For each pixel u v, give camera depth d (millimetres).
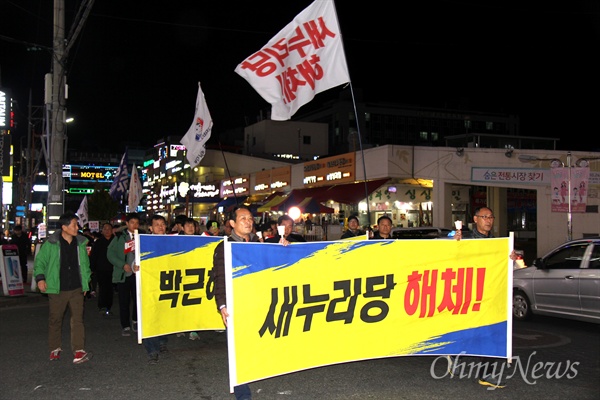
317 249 5512
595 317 9383
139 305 7391
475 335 6223
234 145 70312
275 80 8406
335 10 8242
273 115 8375
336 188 29250
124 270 9406
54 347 7617
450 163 24312
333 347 5559
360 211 28969
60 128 15750
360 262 5746
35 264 7477
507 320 6324
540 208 23484
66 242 7633
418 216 28719
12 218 51875
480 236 6617
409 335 5953
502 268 6355
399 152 25344
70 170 128125
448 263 6145
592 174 22625
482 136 31922
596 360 7582
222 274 5152
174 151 81062
